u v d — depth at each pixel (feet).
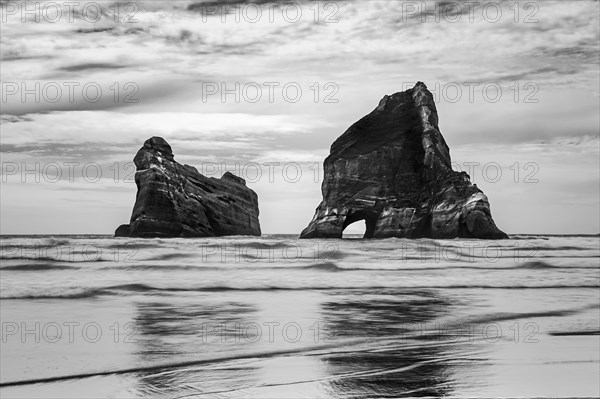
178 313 49.88
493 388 27.66
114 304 55.01
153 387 27.86
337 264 101.14
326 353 35.45
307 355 34.83
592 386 28.12
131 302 56.54
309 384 28.27
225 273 86.99
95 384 28.35
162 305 54.75
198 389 27.55
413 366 32.04
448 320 47.78
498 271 94.38
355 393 26.86
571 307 55.72
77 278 77.46
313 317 48.60
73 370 30.81
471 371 31.04
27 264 95.30
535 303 58.54
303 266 98.53
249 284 72.13
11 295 58.95
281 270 92.38
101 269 91.71
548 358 34.32
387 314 50.70
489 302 59.11
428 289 70.79
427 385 28.12
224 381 28.89
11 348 35.73
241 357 34.14
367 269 96.12
